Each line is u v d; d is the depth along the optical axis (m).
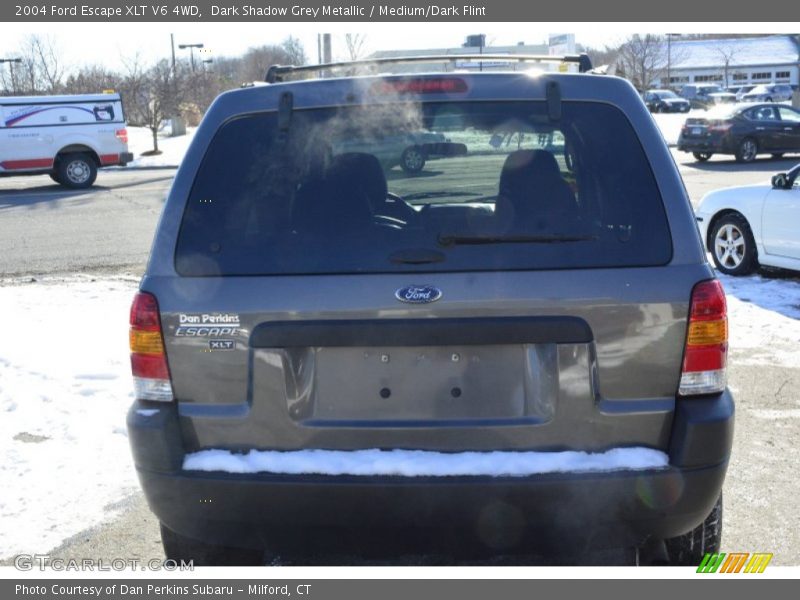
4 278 10.21
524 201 2.94
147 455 2.94
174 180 3.02
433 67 5.96
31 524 4.04
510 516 2.81
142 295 2.94
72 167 21.02
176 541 3.45
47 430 5.23
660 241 2.87
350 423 2.89
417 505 2.81
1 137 20.25
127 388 5.99
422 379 2.88
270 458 2.89
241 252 2.93
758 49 87.44
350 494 2.81
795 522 3.97
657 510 2.83
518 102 3.06
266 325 2.87
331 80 3.10
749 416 5.40
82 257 11.60
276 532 2.94
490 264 2.85
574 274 2.83
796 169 9.02
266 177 3.01
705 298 2.85
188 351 2.92
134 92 32.75
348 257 2.89
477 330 2.82
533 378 2.87
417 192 3.11
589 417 2.85
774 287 8.98
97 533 3.95
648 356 2.85
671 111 52.41
